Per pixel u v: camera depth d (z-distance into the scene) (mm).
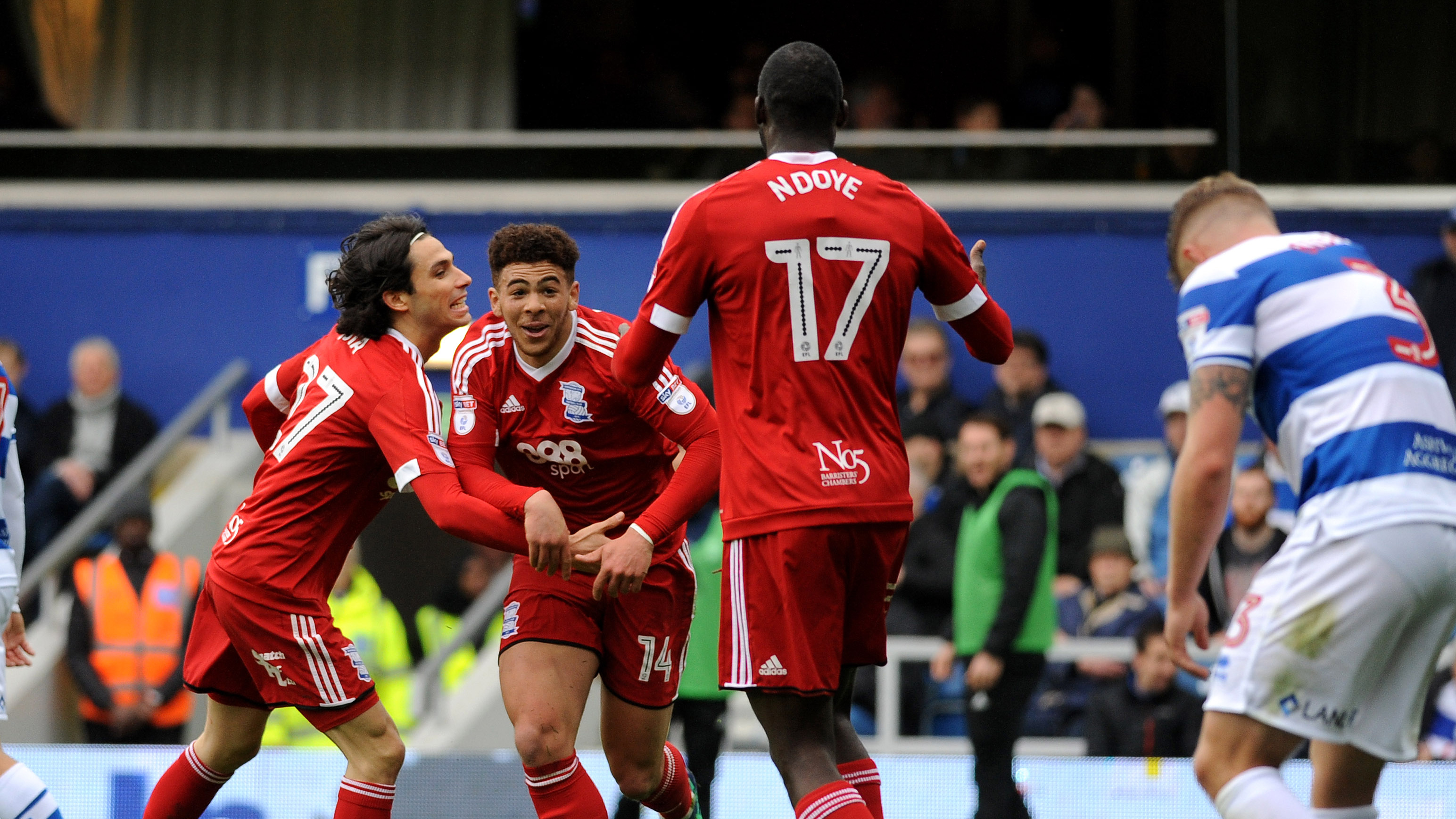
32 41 31031
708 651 17594
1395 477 9500
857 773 10992
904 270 10406
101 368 26875
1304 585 9508
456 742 21453
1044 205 28359
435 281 11875
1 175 29906
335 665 11555
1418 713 9930
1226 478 9711
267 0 31188
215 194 29328
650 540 11023
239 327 27812
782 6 30938
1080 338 27047
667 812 13008
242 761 12422
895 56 30891
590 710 22281
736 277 10242
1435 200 28188
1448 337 25859
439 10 31188
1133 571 21734
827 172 10430
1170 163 28875
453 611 23750
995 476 19000
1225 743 9734
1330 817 10250
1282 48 29078
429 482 11133
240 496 26172
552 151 29656
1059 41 30453
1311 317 9828
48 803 11164
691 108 31031
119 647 21578
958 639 18516
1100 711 18734
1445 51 28688
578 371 11734
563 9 31078
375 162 29797
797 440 10164
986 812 17234
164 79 31281
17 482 11914
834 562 10164
